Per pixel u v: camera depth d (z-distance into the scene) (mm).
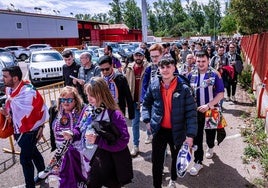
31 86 3967
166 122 3562
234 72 8539
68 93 3441
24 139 3857
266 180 4121
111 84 4383
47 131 6855
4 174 4723
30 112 3797
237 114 7367
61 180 3420
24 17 44969
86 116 3217
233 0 17438
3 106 3998
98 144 3113
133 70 5145
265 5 16609
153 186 4145
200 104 4316
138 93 5082
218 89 4238
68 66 5504
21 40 45250
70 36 53750
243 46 25656
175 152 3721
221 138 4672
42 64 14086
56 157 3416
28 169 3947
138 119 5156
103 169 3066
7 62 15250
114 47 29984
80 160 3383
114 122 3086
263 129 5957
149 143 5750
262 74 8141
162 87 3510
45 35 48750
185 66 6270
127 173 3150
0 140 6383
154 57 4301
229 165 4633
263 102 6414
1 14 41812
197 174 4387
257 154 4910
